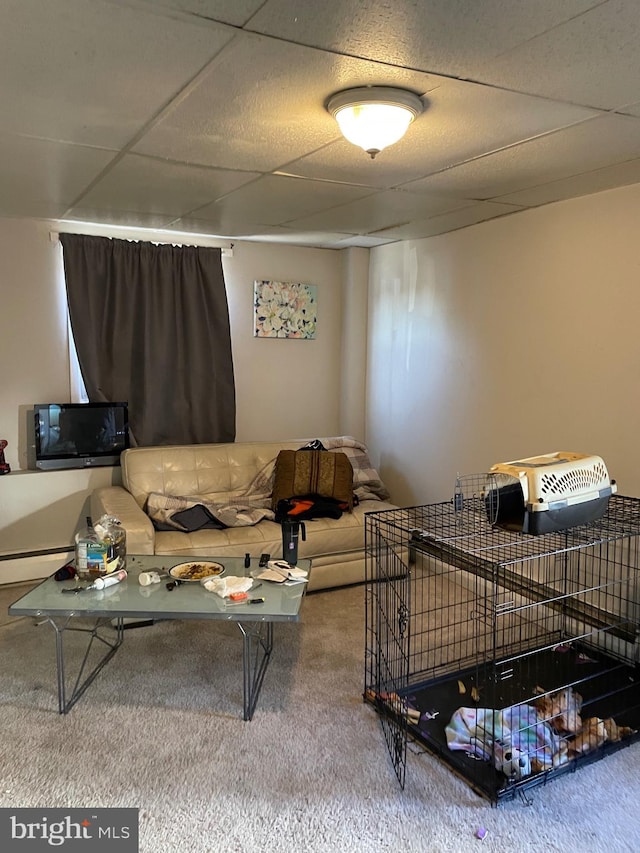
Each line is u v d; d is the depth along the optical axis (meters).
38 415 3.67
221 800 1.91
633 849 1.75
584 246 2.91
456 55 1.53
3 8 1.32
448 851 1.74
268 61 1.57
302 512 3.61
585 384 2.95
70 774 2.02
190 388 4.13
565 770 2.06
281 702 2.45
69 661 2.75
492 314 3.47
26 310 3.75
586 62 1.57
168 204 3.19
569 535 2.47
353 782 2.00
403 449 4.30
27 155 2.36
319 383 4.75
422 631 3.04
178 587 2.55
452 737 2.19
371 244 4.40
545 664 2.76
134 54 1.54
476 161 2.38
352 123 1.83
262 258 4.41
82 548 2.60
